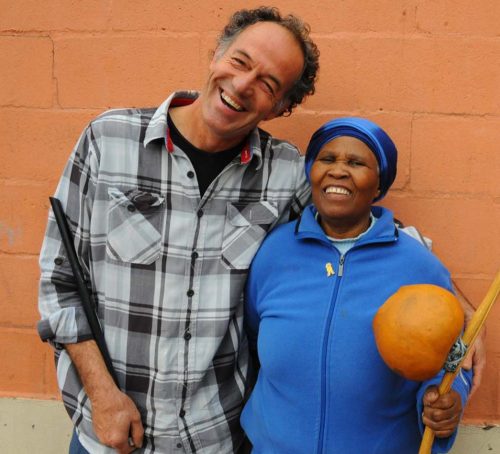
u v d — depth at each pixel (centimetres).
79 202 159
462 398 137
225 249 160
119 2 193
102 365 157
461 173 189
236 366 169
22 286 206
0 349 210
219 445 164
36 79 199
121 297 158
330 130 150
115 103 197
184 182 158
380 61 187
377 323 130
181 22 192
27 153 202
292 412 146
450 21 184
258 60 148
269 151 168
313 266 152
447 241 192
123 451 157
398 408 145
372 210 161
